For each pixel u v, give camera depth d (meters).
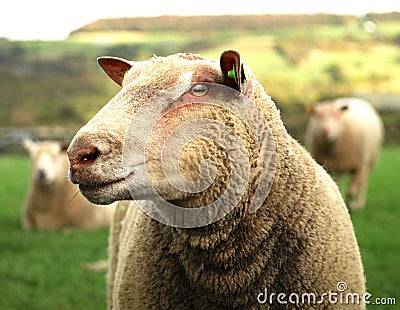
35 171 10.20
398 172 17.19
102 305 6.16
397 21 41.16
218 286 3.04
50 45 43.88
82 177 2.71
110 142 2.74
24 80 40.38
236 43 38.50
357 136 12.07
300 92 32.34
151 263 3.21
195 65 3.00
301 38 39.19
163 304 3.20
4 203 12.93
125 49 37.50
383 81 34.75
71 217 10.32
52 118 35.91
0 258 8.00
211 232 2.98
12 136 29.91
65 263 7.69
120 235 3.97
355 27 41.34
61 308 6.10
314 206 3.15
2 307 6.14
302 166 3.21
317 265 3.09
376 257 7.11
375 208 10.84
